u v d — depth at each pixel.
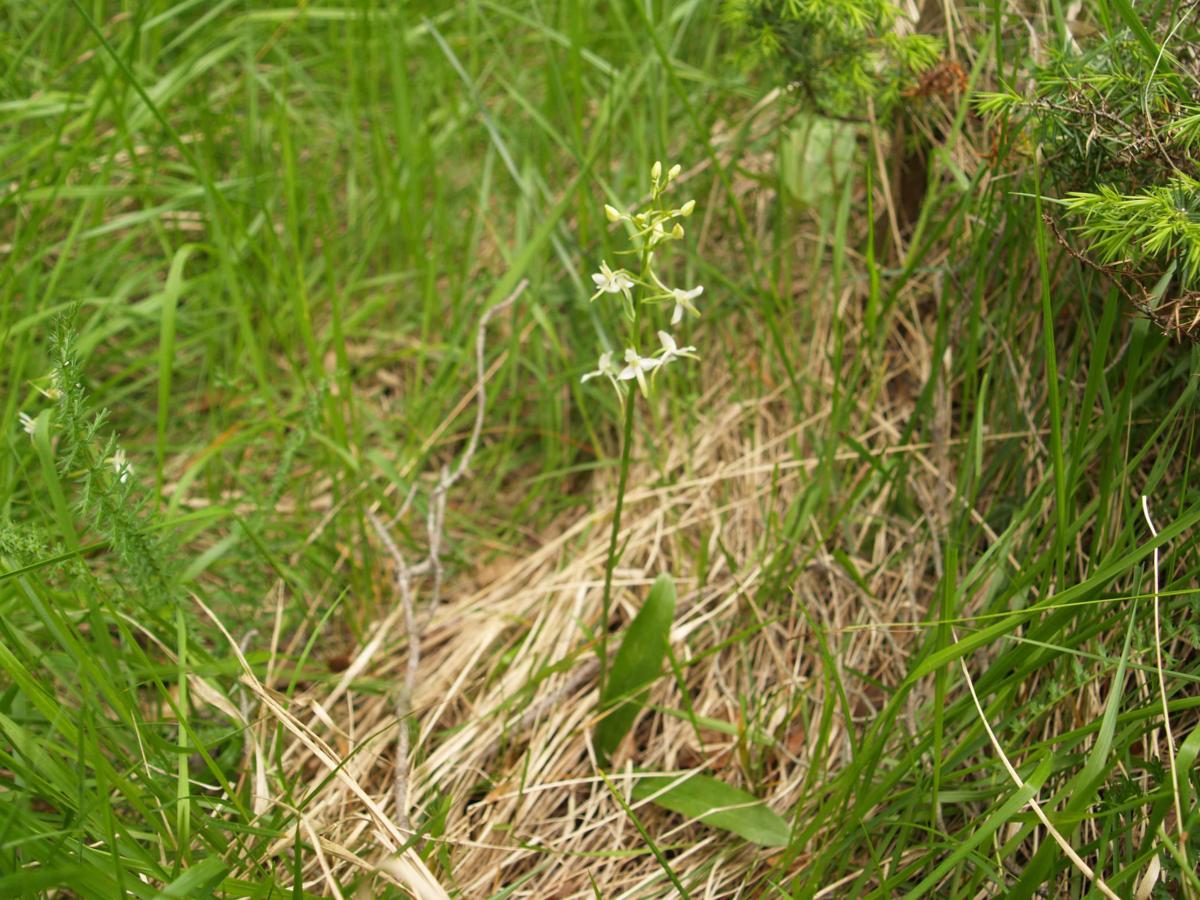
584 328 0.76
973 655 0.54
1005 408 0.60
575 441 0.75
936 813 0.46
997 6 0.52
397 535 0.69
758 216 0.76
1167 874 0.45
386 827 0.47
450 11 0.86
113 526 0.50
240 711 0.55
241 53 0.88
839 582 0.62
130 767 0.49
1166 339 0.48
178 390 0.76
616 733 0.57
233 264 0.74
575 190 0.69
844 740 0.57
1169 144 0.46
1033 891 0.44
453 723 0.60
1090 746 0.49
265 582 0.63
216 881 0.42
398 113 0.77
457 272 0.81
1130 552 0.47
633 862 0.54
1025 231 0.56
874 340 0.67
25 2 0.85
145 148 0.81
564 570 0.66
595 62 0.75
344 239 0.81
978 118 0.63
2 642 0.44
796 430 0.67
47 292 0.66
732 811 0.53
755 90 0.75
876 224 0.69
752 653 0.62
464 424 0.76
